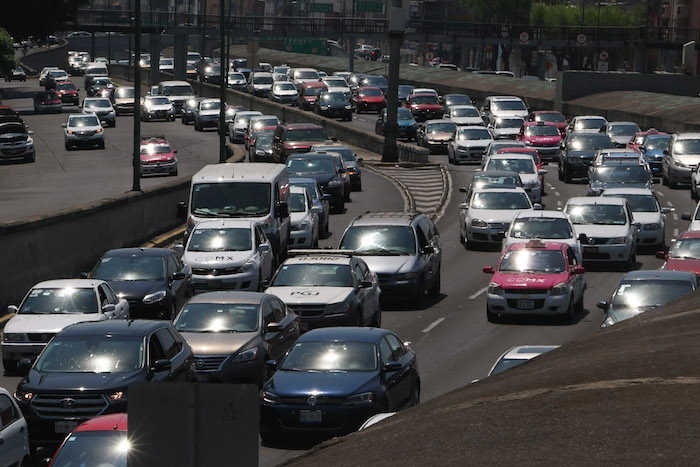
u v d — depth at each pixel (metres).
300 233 116.38
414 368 57.22
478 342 76.94
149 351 52.81
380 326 83.50
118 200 115.00
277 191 102.38
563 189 171.25
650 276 72.06
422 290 91.31
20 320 68.56
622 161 147.50
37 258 93.25
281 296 75.56
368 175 194.25
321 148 173.00
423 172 196.25
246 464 11.83
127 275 81.31
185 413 11.91
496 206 123.19
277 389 51.12
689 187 172.62
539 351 50.59
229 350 60.66
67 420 49.81
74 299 70.56
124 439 36.47
